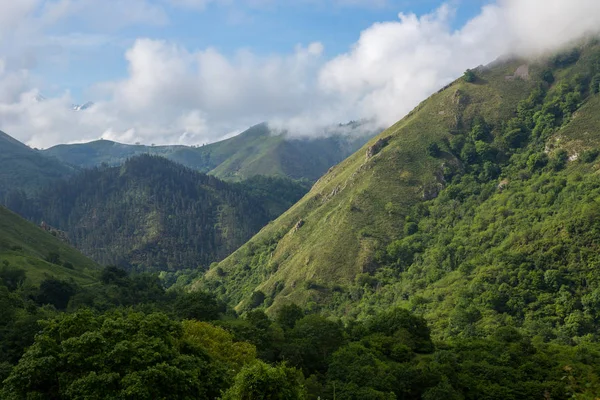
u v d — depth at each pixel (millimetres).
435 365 75562
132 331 51844
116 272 148375
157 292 143250
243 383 43375
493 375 76000
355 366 71438
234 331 76562
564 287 120625
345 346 82688
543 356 82750
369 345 86938
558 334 109000
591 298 113562
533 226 146625
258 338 76500
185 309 93250
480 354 84375
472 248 154125
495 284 129875
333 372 71438
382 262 169750
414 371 71375
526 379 75438
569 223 133875
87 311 53094
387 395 64438
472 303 127312
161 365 45062
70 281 134500
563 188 159250
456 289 136625
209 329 67875
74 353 45031
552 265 127438
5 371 52969
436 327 120938
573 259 125625
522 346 86062
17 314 80125
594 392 69500
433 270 154875
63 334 49281
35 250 171750
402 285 155375
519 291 124062
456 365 79438
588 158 167500
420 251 168500
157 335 52625
